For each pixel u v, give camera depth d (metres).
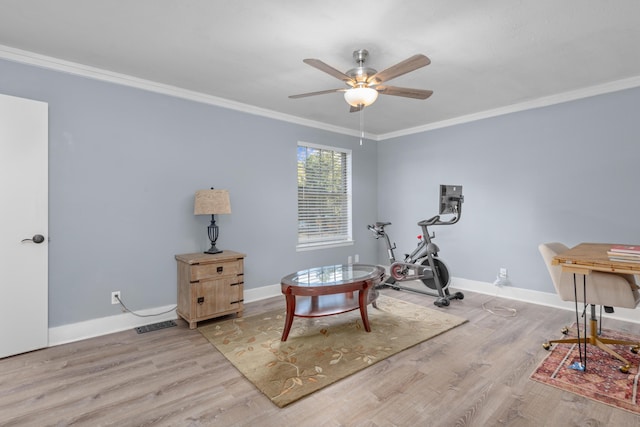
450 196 3.70
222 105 3.67
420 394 1.96
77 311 2.81
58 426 1.70
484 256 4.18
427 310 3.51
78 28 2.22
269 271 4.14
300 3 1.93
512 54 2.59
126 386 2.06
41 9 2.00
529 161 3.78
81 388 2.04
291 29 2.23
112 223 2.99
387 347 2.58
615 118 3.20
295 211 4.42
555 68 2.86
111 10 2.01
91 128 2.87
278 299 4.03
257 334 2.88
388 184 5.35
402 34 2.28
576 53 2.58
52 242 2.70
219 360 2.41
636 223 3.12
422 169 4.86
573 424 1.68
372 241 5.45
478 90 3.38
